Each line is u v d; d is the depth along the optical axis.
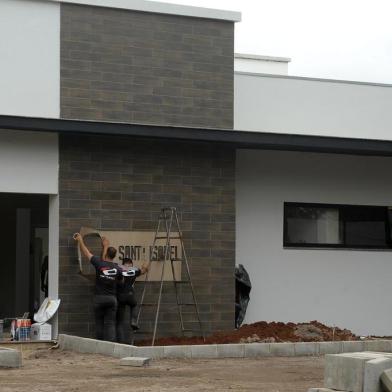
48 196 20.14
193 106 19.22
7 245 25.81
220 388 12.00
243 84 20.22
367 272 21.47
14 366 14.33
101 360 15.52
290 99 20.64
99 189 18.50
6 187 17.86
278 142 19.55
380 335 21.45
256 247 20.47
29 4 18.06
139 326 18.59
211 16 19.44
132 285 17.88
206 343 17.94
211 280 19.30
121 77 18.64
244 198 20.42
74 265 18.16
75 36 18.38
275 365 15.31
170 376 13.34
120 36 18.69
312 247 21.03
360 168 21.69
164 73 19.00
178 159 19.20
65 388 11.80
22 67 17.95
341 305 21.16
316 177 21.19
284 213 20.89
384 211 21.97
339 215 21.52
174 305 18.97
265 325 19.19
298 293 20.77
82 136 18.44
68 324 18.00
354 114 21.19
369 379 10.36
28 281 25.11
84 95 18.34
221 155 19.61
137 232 18.72
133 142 18.84
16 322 17.75
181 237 18.84
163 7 18.98
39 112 18.03
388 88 21.52
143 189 18.84
